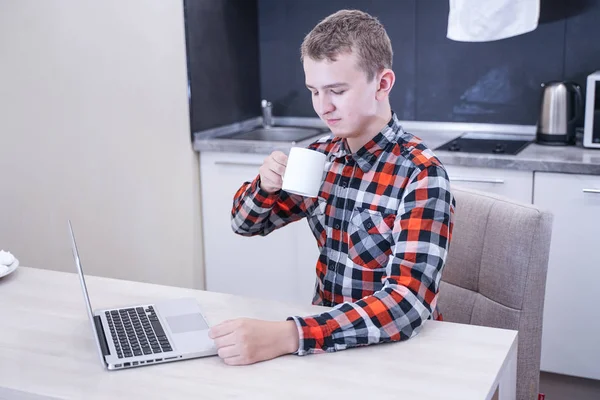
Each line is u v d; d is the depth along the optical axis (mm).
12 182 2406
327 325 1396
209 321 1553
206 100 3377
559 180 2768
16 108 2395
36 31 2445
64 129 2596
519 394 1795
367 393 1242
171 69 3127
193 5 3232
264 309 1618
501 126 3402
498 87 3371
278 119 3848
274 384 1279
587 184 2727
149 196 3049
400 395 1233
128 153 2912
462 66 3414
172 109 3154
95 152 2746
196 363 1371
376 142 1616
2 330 1537
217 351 1397
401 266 1459
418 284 1443
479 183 2895
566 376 2936
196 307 1615
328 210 1697
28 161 2461
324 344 1383
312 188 1466
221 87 3488
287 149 3137
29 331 1529
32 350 1441
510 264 1745
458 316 1866
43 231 2549
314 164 1454
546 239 1729
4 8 2318
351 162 1675
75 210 2678
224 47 3494
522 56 3303
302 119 3791
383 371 1319
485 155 2869
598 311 2793
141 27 2932
